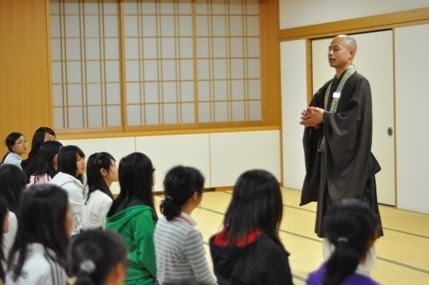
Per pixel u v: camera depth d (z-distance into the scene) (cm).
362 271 195
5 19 802
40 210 220
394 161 722
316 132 451
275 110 914
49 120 820
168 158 870
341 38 437
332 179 428
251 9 920
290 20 875
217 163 888
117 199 324
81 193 393
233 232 231
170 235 265
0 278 246
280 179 910
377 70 740
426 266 489
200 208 748
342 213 195
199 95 909
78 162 415
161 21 889
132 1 875
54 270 216
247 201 230
